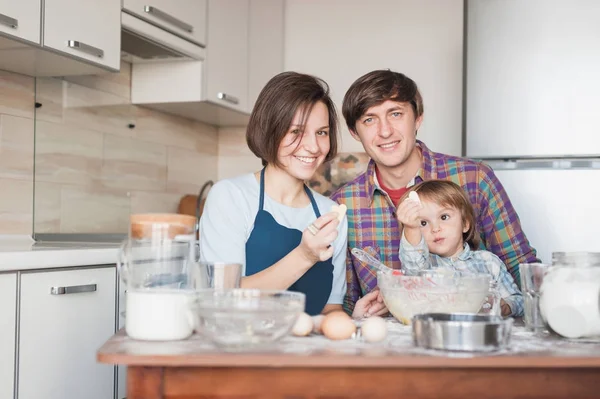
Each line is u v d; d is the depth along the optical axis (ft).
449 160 6.89
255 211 5.46
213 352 3.38
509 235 6.79
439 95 11.84
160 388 3.35
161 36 9.12
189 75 10.32
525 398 3.34
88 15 7.69
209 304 3.45
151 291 3.77
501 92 9.14
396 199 6.79
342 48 12.43
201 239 5.42
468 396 3.33
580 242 8.86
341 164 11.92
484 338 3.42
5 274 5.95
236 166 13.16
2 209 8.12
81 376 6.86
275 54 12.47
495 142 9.16
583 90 8.86
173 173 11.74
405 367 3.32
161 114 11.39
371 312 5.18
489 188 6.82
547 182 8.97
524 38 9.07
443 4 11.91
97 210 9.75
